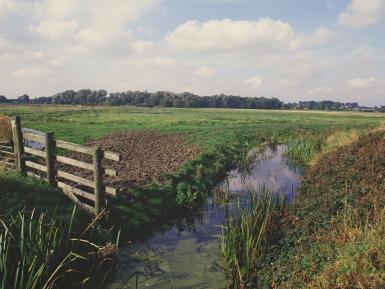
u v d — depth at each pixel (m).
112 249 8.48
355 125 51.12
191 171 18.19
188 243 10.91
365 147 14.77
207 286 8.45
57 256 7.68
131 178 15.32
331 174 13.10
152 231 11.73
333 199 10.27
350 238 7.21
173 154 22.92
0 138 17.55
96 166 10.24
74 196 11.05
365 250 6.49
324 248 7.41
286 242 8.97
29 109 84.88
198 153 23.48
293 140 32.62
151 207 12.73
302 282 6.67
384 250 6.30
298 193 13.69
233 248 9.13
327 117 86.00
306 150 25.61
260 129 44.00
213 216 13.40
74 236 9.04
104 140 29.22
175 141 30.16
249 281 8.10
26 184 11.09
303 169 22.12
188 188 15.27
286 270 7.44
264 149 30.95
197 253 10.22
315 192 12.06
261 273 8.11
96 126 40.94
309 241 8.31
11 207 9.31
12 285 6.59
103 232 9.91
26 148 12.66
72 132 33.59
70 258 7.81
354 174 11.73
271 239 9.59
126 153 22.92
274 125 50.69
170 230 11.97
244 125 49.53
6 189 10.26
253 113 107.50
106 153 10.23
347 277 5.85
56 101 191.50
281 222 10.30
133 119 57.19
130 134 34.34
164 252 10.22
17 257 7.04
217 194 15.50
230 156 25.56
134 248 10.32
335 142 25.00
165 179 15.69
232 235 9.51
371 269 6.05
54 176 11.96
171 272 9.06
